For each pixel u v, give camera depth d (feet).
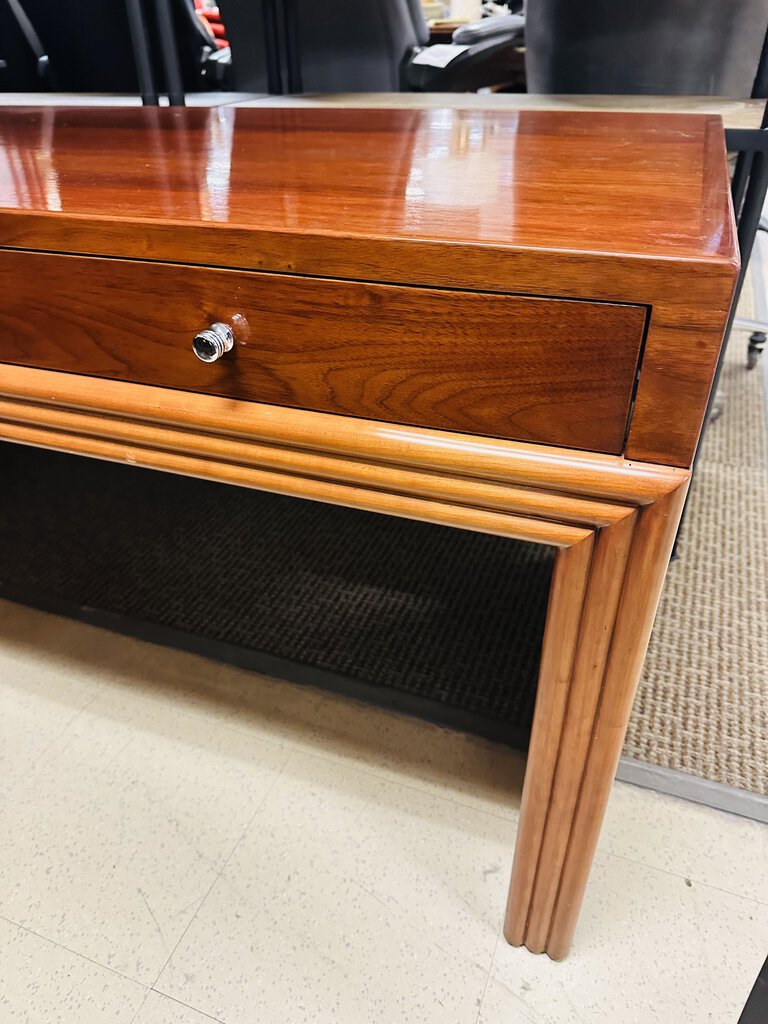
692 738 2.64
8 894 2.19
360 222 1.24
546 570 3.44
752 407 4.88
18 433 1.73
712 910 2.14
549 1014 1.91
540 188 1.47
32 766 2.59
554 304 1.13
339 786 2.51
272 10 3.63
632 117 2.49
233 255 1.27
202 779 2.54
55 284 1.45
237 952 2.05
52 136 2.31
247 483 1.56
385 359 1.28
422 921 2.12
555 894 1.88
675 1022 1.89
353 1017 1.90
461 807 2.44
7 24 4.07
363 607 3.23
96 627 3.19
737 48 3.11
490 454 1.29
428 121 2.50
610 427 1.22
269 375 1.39
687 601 3.28
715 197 1.37
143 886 2.21
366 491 1.45
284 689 2.88
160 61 3.76
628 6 3.07
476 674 2.88
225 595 3.31
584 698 1.53
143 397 1.50
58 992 1.96
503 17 5.22
